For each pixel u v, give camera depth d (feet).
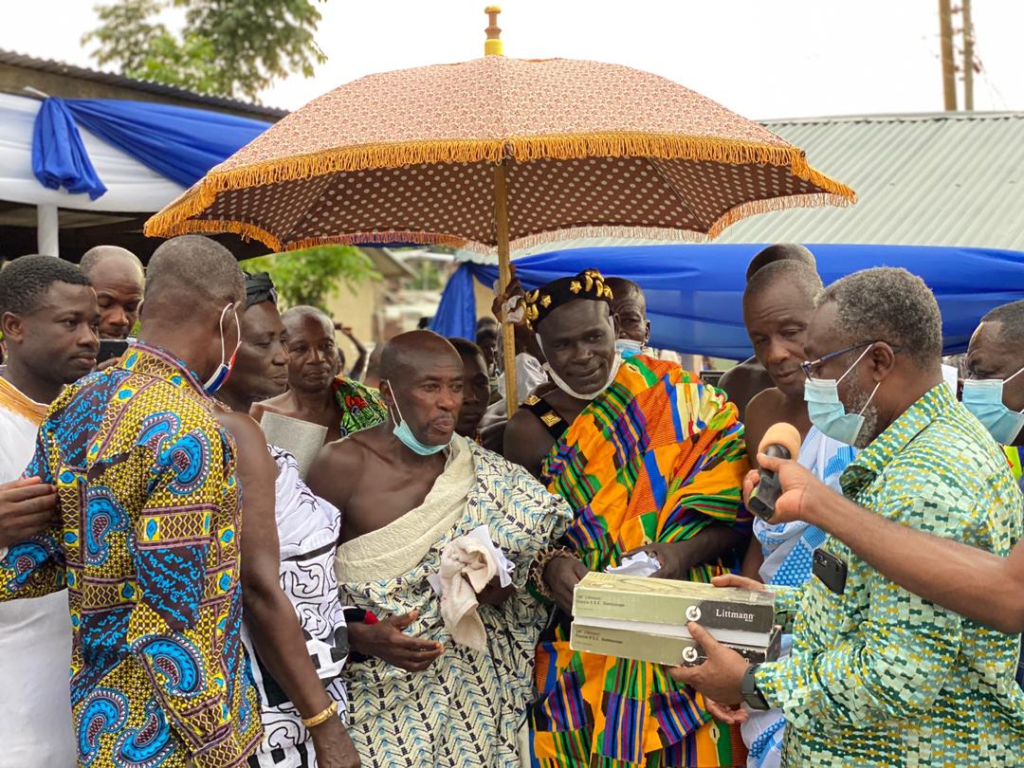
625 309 13.08
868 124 31.94
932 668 6.53
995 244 24.22
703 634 7.90
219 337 7.66
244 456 7.92
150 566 6.77
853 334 6.89
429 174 12.05
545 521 9.47
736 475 10.18
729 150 8.17
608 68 9.33
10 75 21.24
